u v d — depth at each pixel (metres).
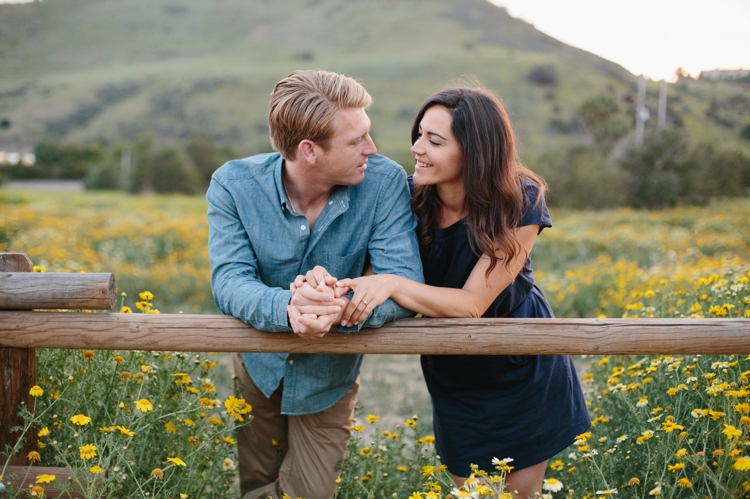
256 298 1.73
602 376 2.77
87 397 2.04
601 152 27.08
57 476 1.79
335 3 111.25
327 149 1.79
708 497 1.81
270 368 2.07
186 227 11.77
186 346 1.78
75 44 108.50
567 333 1.72
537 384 2.00
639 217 18.88
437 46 88.25
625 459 2.09
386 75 67.75
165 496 1.81
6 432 1.83
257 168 1.94
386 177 1.95
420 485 2.24
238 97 66.88
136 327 1.77
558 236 12.05
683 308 2.92
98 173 36.00
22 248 10.02
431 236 1.95
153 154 34.38
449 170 1.83
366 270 2.04
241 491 2.34
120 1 124.56
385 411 3.99
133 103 69.69
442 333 1.75
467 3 100.44
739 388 1.99
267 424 2.26
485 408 2.00
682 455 1.77
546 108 57.25
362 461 2.34
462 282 1.96
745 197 26.14
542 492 2.14
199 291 7.32
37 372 2.04
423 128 1.84
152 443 2.03
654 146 25.20
